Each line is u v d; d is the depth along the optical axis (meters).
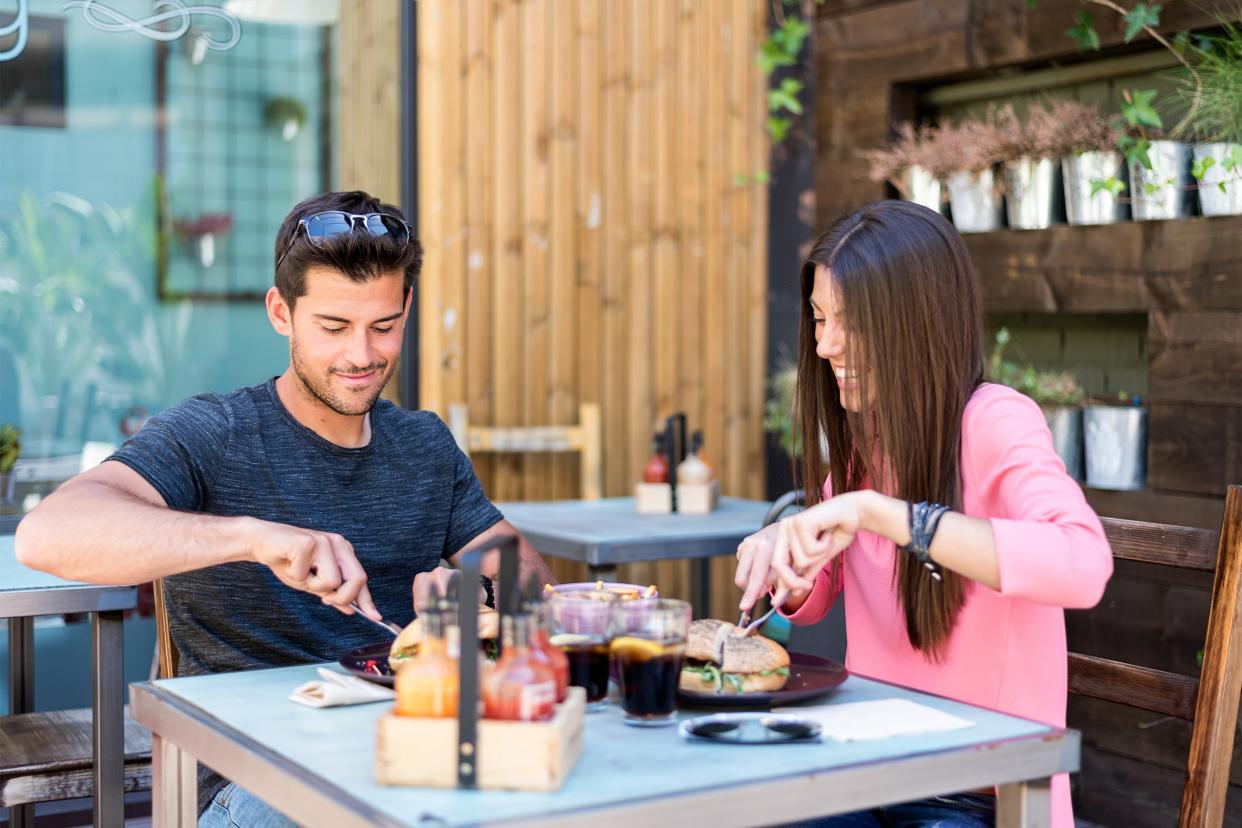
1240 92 2.75
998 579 1.41
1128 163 2.95
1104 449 2.96
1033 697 1.62
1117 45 3.01
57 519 1.59
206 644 1.88
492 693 1.09
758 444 4.40
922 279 1.63
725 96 4.29
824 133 3.72
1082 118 3.04
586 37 4.06
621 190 4.14
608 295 4.14
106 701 2.14
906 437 1.64
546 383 4.07
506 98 3.96
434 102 3.84
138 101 3.51
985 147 3.20
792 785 1.11
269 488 1.88
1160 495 2.86
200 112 3.59
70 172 3.45
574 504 3.62
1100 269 2.99
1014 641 1.61
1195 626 2.81
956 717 1.33
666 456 3.48
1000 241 3.20
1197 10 2.82
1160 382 2.88
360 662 1.53
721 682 1.39
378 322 1.82
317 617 1.89
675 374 4.25
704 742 1.23
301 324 1.82
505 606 1.12
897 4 3.48
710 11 4.25
